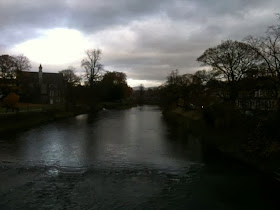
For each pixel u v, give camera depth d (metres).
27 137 44.25
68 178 24.28
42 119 65.56
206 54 59.19
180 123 67.31
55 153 33.56
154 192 21.34
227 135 41.38
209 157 32.50
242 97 49.62
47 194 20.55
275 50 38.78
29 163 28.88
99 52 103.88
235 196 20.77
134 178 24.56
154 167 28.12
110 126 60.78
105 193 20.97
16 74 86.25
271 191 21.75
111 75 151.75
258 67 49.41
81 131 52.28
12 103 59.38
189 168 27.89
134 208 18.52
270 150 29.75
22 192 20.89
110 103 146.50
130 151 35.34
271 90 40.09
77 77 131.50
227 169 27.61
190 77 105.75
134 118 81.81
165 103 112.75
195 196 20.61
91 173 25.84
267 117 35.25
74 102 101.62
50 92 119.88
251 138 34.94
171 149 36.78
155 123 67.88
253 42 44.59
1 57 82.88
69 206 18.64
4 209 18.08
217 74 56.81
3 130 48.84
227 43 56.12
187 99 91.44
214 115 48.72
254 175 25.69
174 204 19.23
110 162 29.86
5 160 29.86
